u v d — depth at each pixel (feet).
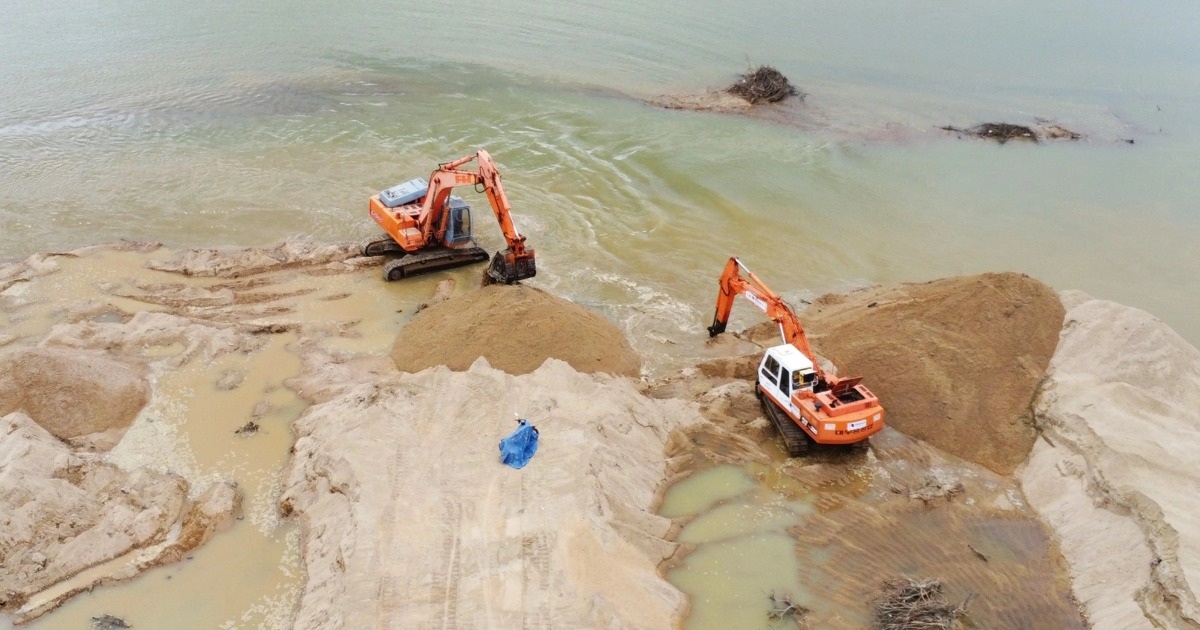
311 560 51.62
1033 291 73.51
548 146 118.01
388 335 76.18
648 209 101.65
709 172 110.63
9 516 51.75
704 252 92.53
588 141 119.75
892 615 48.49
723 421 65.82
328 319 78.13
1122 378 64.54
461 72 144.77
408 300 82.33
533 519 51.16
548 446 57.36
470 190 105.40
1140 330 67.36
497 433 59.31
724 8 183.21
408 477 55.01
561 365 66.59
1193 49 165.78
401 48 155.43
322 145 117.50
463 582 47.03
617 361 70.85
